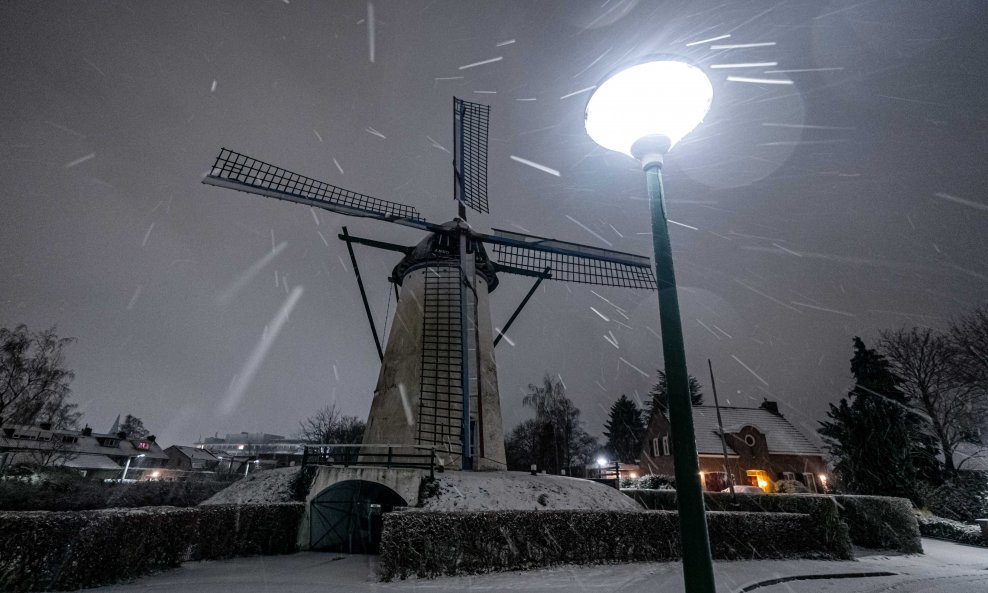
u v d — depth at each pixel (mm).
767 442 38938
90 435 62250
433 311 16969
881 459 22844
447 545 9680
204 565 10297
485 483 12641
